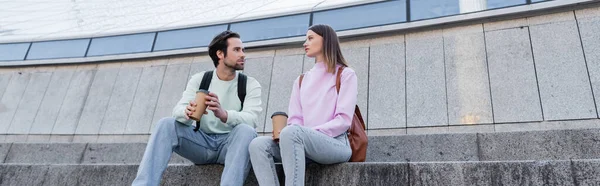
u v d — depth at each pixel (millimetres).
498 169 2191
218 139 2717
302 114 2789
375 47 5734
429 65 5219
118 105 6578
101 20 11836
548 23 4961
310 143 2277
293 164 2141
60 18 12320
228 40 2887
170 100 6336
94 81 7129
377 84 5320
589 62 4461
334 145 2396
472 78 4891
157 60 7043
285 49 6266
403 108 4977
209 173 2719
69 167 3125
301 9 7227
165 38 7961
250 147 2320
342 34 5980
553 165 2104
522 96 4535
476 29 5324
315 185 2488
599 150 3262
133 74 6961
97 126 6430
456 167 2273
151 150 2338
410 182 2312
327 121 2600
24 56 8695
